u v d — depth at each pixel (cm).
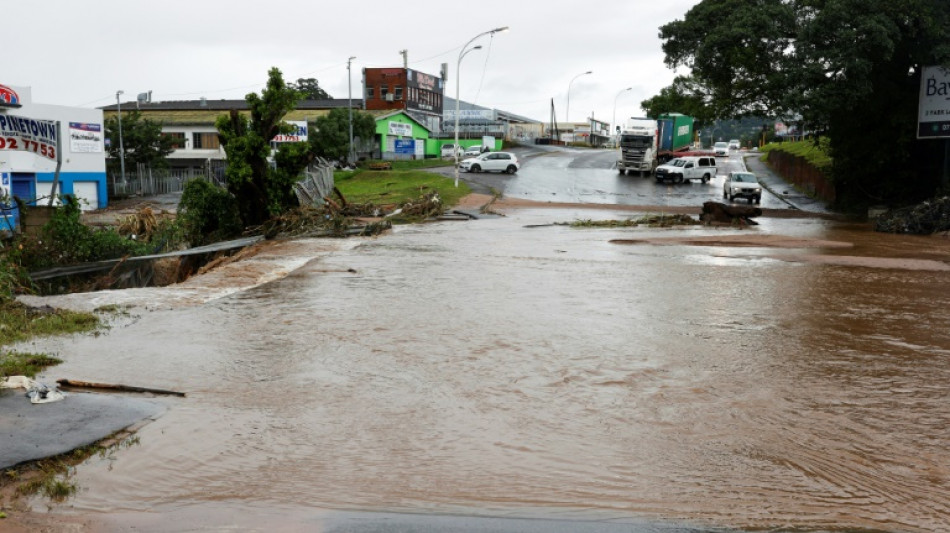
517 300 1251
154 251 2083
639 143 5738
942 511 486
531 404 688
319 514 471
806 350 922
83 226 1902
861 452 584
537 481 522
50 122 2684
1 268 1274
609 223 2977
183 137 6688
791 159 5728
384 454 567
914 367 849
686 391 736
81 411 637
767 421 652
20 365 762
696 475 536
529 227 2866
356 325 1026
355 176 5656
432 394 714
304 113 7600
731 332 1022
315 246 2139
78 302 1152
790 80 3534
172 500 488
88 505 477
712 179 5656
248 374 772
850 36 3288
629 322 1077
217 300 1216
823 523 467
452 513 473
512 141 9869
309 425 625
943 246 2405
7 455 536
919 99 3584
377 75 8388
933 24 3300
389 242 2275
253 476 525
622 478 529
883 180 3953
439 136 9206
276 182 2711
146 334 948
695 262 1834
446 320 1070
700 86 4488
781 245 2300
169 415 642
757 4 4022
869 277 1620
